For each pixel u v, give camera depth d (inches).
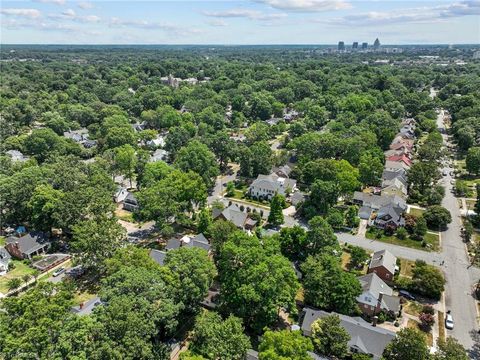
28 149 4781.0
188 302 2027.6
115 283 1813.5
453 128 5738.2
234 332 1684.3
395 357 1715.1
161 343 1764.3
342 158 4407.0
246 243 2170.3
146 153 4488.2
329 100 7096.5
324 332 1834.4
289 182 3969.0
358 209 3494.1
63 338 1461.6
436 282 2284.7
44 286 1847.9
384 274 2437.3
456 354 1600.6
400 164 4377.5
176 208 3006.9
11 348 1440.7
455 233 3129.9
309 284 2191.2
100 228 2534.5
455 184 4128.9
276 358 1483.8
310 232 2645.2
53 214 2856.8
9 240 2878.9
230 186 3924.7
